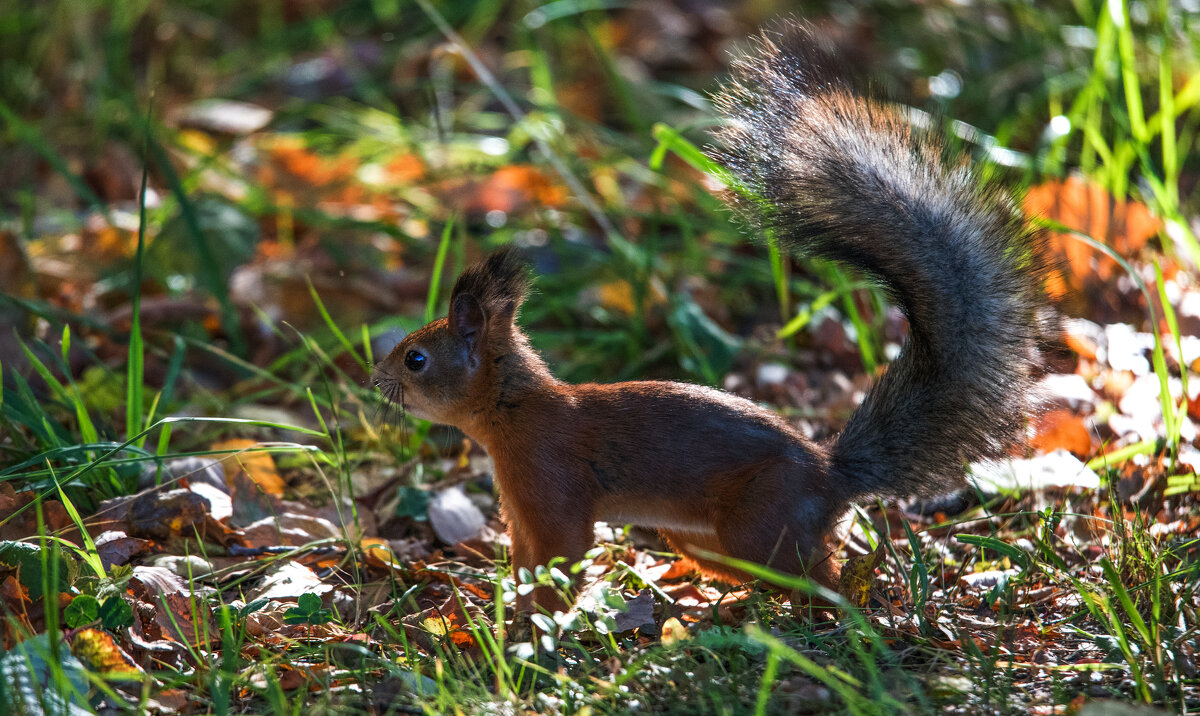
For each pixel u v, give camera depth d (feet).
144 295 46.03
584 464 27.63
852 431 27.81
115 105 58.59
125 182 55.11
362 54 66.85
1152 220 42.09
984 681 22.50
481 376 28.63
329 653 24.25
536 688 23.21
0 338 38.55
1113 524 27.30
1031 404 28.22
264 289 45.62
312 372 40.60
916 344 27.86
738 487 26.48
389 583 28.30
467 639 25.27
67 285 45.80
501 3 70.49
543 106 49.98
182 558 28.30
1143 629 22.63
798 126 28.48
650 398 27.86
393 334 42.32
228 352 42.68
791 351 40.91
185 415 37.14
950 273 27.86
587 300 45.42
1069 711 20.85
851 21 65.16
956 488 27.96
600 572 28.68
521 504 28.02
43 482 29.60
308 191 52.85
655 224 44.45
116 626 23.76
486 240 47.75
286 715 20.99
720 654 23.50
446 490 32.89
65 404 33.06
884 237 28.02
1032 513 30.35
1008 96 55.31
